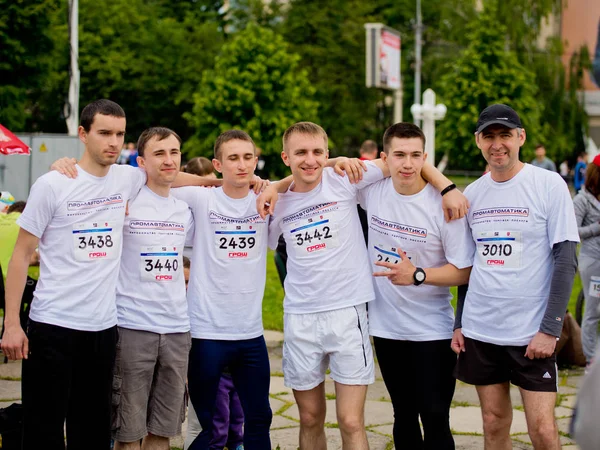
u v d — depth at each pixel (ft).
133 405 14.37
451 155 96.12
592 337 22.86
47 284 13.42
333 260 14.42
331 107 131.54
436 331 14.46
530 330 13.33
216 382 14.82
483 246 13.83
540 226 13.35
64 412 13.52
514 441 18.02
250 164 14.70
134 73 124.16
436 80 135.64
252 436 14.93
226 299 14.73
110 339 13.79
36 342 13.33
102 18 122.72
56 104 111.86
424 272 13.98
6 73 73.20
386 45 74.84
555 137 116.98
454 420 19.72
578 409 7.43
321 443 15.05
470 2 132.77
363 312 14.55
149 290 14.35
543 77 118.21
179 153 14.60
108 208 13.83
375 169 14.75
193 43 131.54
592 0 150.20
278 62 96.89
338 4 131.34
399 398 14.99
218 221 14.83
